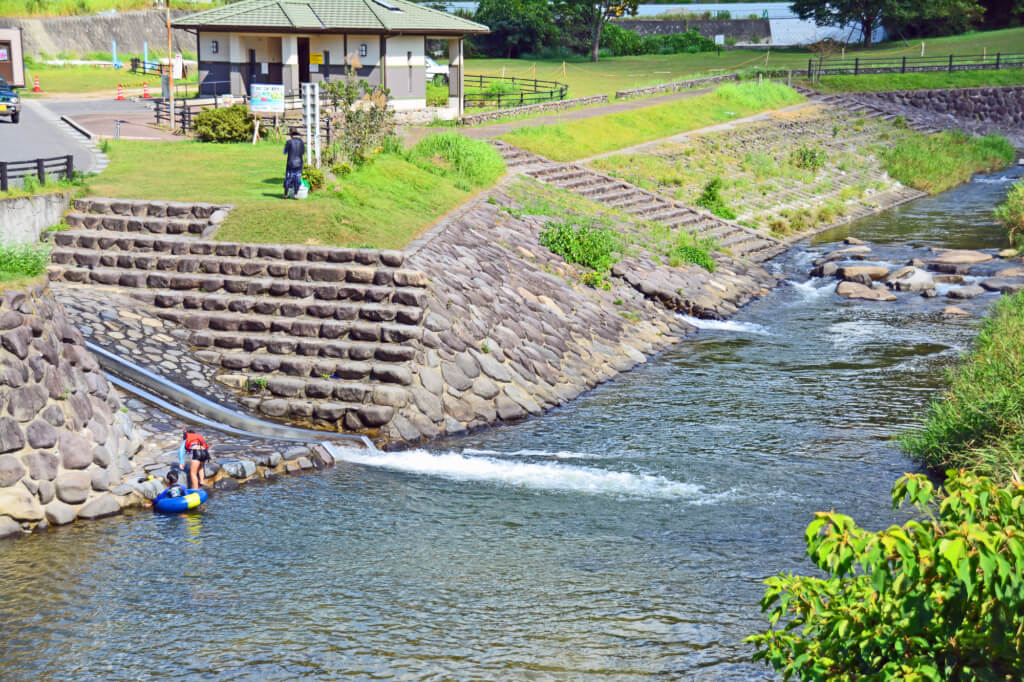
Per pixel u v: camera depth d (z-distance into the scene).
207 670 10.91
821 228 44.41
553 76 77.25
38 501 14.68
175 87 64.31
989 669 6.70
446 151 37.06
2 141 34.88
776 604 12.55
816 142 57.84
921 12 88.75
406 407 19.61
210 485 16.25
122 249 23.80
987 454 15.90
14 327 15.20
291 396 19.94
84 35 74.69
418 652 11.39
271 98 37.31
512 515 15.54
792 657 7.58
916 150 58.66
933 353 25.59
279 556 13.83
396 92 47.69
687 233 37.12
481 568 13.59
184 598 12.53
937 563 6.52
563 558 13.95
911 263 35.88
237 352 21.02
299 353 20.78
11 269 16.69
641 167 45.66
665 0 118.88
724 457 18.33
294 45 45.56
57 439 15.17
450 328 21.77
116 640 11.49
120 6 80.25
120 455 16.14
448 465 17.95
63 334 16.30
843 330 28.45
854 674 7.17
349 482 16.89
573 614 12.34
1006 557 6.41
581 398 22.42
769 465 17.84
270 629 11.81
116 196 26.33
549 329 24.95
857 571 10.70
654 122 54.84
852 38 96.25
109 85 63.59
